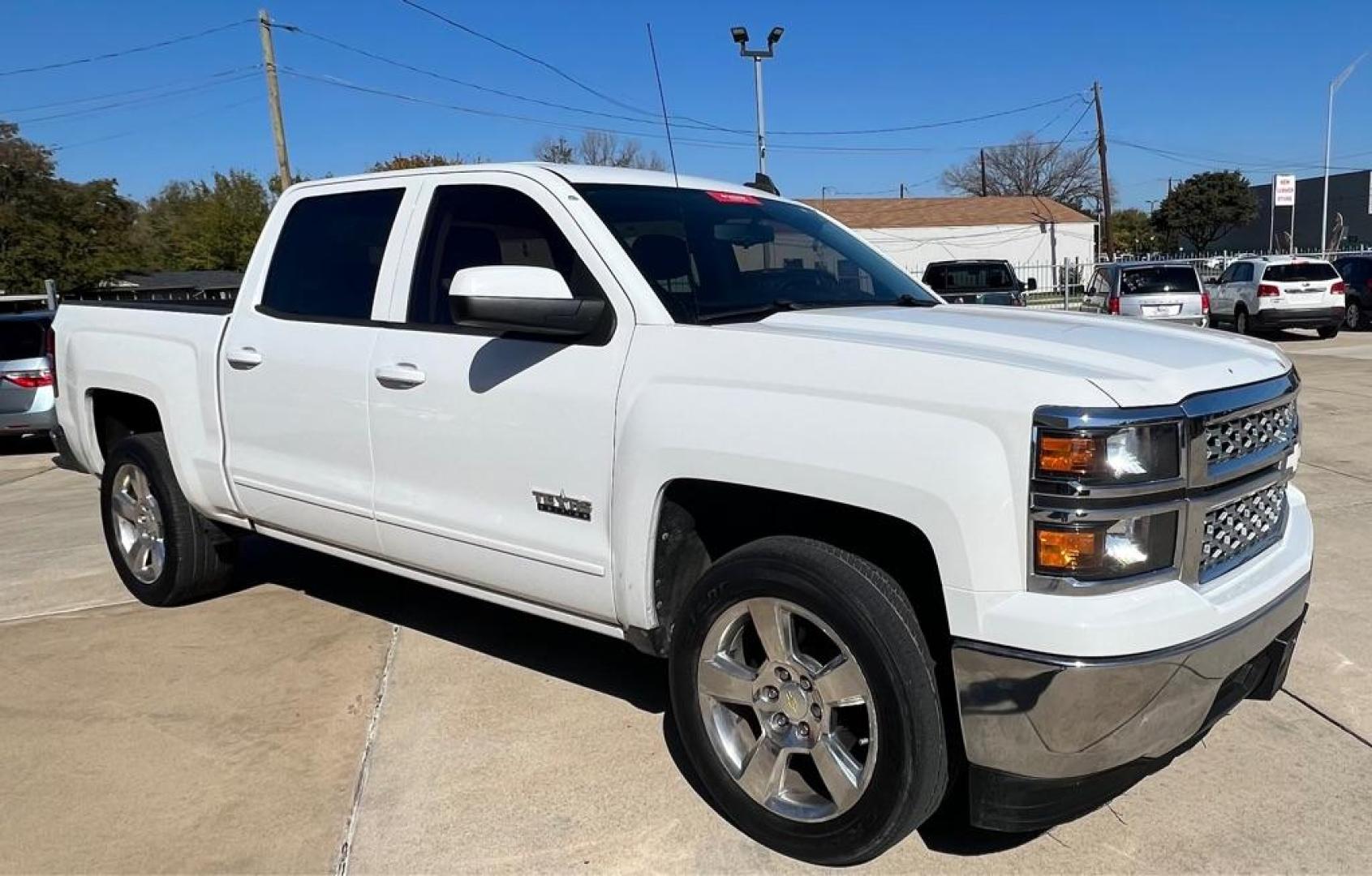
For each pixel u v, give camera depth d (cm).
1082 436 237
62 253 4050
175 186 8156
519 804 322
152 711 393
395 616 495
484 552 355
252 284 447
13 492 944
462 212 377
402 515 379
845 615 265
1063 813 264
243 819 317
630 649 449
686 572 324
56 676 430
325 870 291
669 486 305
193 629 483
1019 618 241
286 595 530
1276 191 4050
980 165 7619
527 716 383
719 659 301
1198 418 250
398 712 388
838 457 264
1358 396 1155
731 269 360
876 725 264
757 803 294
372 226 406
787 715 287
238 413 441
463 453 355
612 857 294
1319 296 1992
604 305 318
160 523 504
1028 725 244
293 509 424
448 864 293
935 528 250
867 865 288
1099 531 239
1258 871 282
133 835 309
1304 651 427
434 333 368
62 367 542
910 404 257
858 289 390
